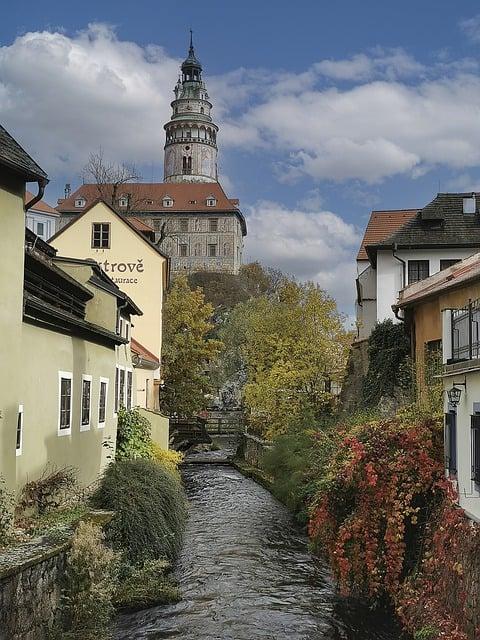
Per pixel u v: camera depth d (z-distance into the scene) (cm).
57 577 964
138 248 3381
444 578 1006
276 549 1752
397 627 1161
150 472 1569
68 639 934
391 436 1211
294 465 2277
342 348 3052
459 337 1202
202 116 11738
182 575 1508
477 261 1952
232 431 5300
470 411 1019
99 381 1706
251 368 3400
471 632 882
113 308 1927
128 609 1287
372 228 3794
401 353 2319
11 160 1023
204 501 2505
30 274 1395
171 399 4072
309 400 2978
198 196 10438
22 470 1159
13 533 1017
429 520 1155
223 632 1175
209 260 10275
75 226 3378
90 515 1273
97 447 1683
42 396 1259
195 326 4109
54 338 1335
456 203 3028
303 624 1210
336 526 1278
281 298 3659
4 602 784
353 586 1238
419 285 2177
